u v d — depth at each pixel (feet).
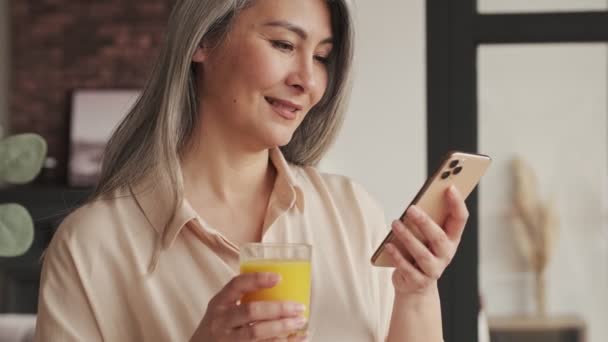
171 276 4.43
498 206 8.98
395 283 4.44
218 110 4.58
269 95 4.36
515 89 8.79
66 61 20.84
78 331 4.36
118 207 4.59
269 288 3.68
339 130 5.08
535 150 8.92
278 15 4.31
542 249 9.00
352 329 4.58
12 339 10.89
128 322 4.42
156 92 4.69
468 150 8.34
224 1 4.37
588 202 8.98
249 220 4.70
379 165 9.36
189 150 4.73
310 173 5.12
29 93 20.80
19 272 19.07
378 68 9.36
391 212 9.34
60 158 20.56
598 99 8.75
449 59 8.35
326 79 4.60
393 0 9.37
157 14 20.79
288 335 3.72
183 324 4.35
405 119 9.35
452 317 8.23
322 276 4.66
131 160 4.70
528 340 9.04
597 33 8.25
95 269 4.43
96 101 20.48
